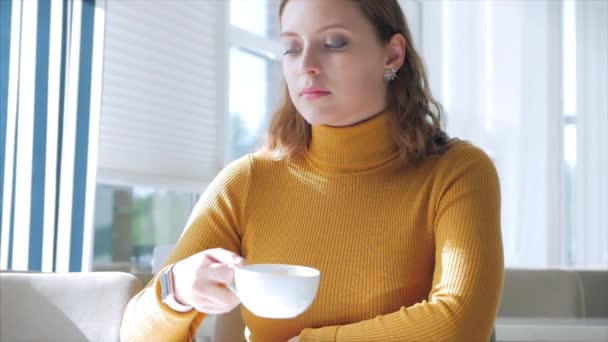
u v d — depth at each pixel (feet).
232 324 4.40
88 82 8.08
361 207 3.72
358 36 3.58
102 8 8.28
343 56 3.55
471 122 16.05
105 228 12.12
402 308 3.27
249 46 12.10
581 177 16.96
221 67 11.29
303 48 3.61
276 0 12.89
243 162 4.07
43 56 7.63
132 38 9.62
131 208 12.16
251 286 2.44
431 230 3.65
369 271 3.58
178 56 10.46
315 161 3.92
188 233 3.94
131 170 9.59
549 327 7.16
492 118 16.29
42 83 7.61
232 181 3.99
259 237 3.85
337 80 3.58
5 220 7.17
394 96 3.89
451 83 16.05
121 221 12.12
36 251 7.43
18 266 7.26
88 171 7.99
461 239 3.43
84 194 7.94
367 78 3.65
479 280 3.31
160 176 10.05
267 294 2.42
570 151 17.08
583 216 16.92
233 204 3.94
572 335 7.04
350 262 3.61
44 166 7.56
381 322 3.22
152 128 9.96
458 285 3.28
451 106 16.02
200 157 10.91
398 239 3.63
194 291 2.70
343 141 3.81
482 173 3.69
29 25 7.51
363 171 3.81
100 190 12.15
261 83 12.60
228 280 2.67
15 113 7.27
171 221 11.93
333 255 3.65
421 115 3.92
